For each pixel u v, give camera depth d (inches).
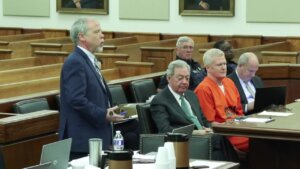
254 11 730.8
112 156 178.5
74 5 845.2
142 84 409.4
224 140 299.0
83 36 258.2
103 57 571.5
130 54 663.1
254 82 377.4
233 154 302.7
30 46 681.0
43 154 186.2
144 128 299.6
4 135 252.5
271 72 456.8
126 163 178.2
